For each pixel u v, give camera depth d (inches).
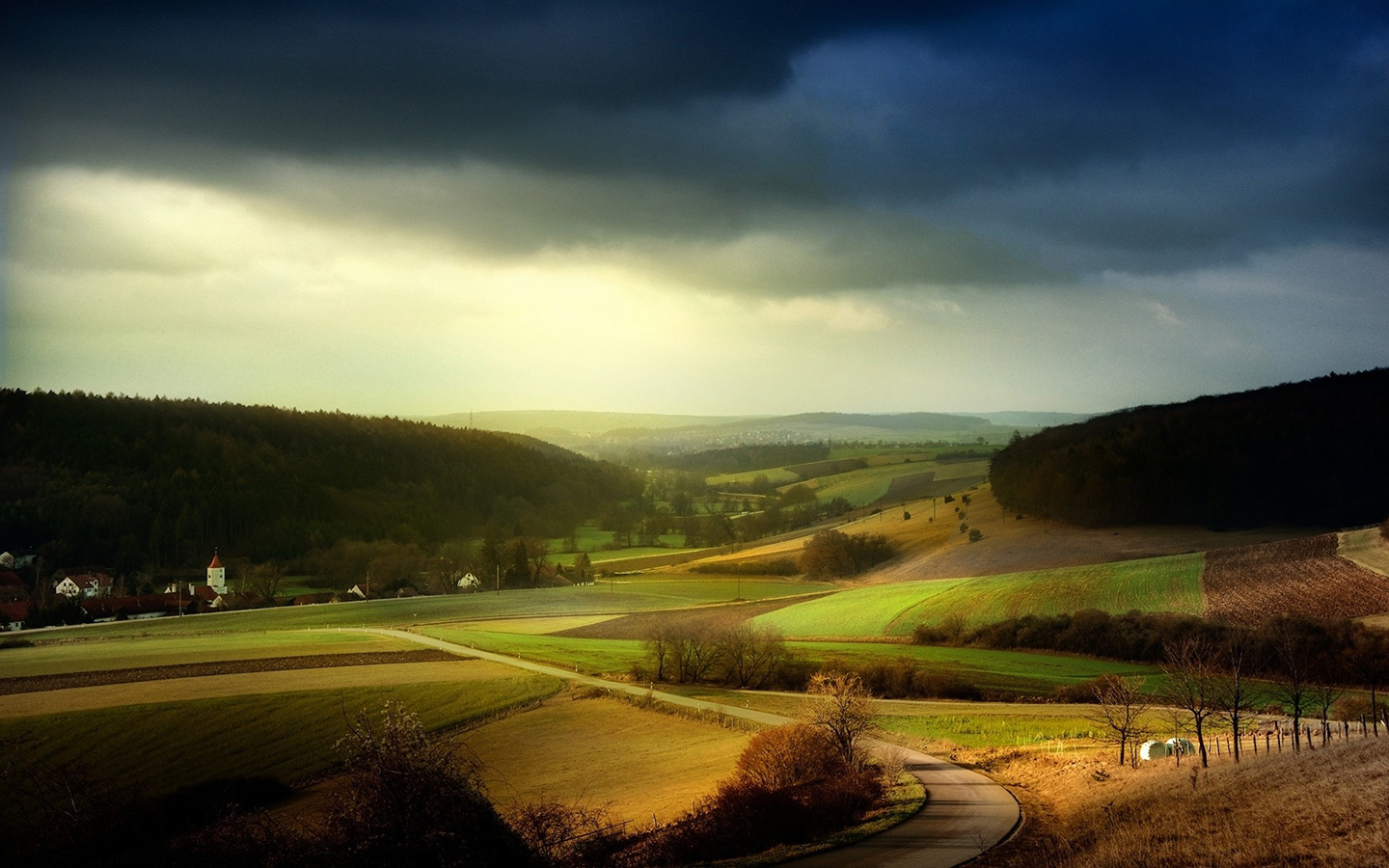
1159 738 1784.0
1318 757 1135.6
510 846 702.5
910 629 3678.6
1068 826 1088.8
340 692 2736.2
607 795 1690.5
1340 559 3390.7
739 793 1190.3
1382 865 690.8
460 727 2411.4
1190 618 3031.5
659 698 2608.3
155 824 724.0
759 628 3976.4
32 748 2201.0
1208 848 817.5
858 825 1189.7
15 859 691.4
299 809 1711.4
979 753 1766.7
